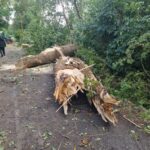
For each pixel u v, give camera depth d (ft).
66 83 19.92
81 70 24.62
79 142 15.66
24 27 98.07
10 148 15.02
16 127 17.29
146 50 23.56
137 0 27.61
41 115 19.01
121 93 23.25
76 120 18.25
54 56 34.37
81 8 56.13
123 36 26.50
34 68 33.68
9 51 65.00
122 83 24.30
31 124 17.69
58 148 15.08
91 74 24.64
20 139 15.90
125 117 19.01
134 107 21.13
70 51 36.24
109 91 24.21
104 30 29.86
